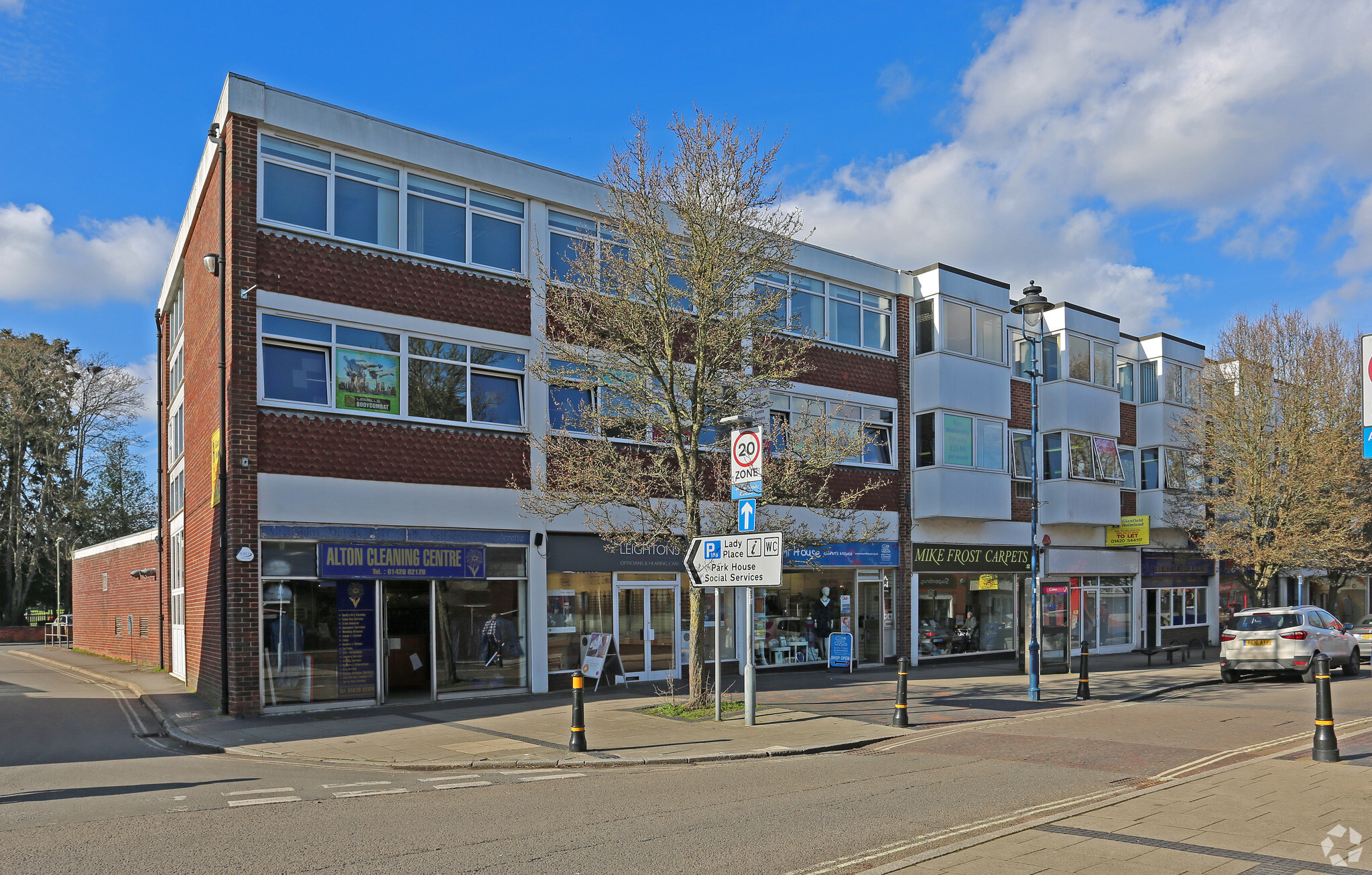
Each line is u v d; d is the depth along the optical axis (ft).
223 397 50.47
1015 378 94.32
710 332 48.85
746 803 28.43
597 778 33.37
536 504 53.01
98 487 182.29
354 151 54.70
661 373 49.16
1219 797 27.99
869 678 68.49
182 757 38.99
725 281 48.47
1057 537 95.04
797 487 49.62
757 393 57.00
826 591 76.43
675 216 59.21
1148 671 76.64
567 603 61.11
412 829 24.79
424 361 56.24
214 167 55.52
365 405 53.78
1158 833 23.77
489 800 28.91
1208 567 114.52
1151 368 109.40
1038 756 37.73
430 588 55.42
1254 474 97.25
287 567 50.55
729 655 69.87
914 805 28.19
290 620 50.52
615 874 20.56
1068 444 93.97
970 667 81.15
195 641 62.39
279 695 49.80
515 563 58.80
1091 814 25.89
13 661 104.17
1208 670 76.95
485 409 58.65
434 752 38.45
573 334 53.78
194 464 63.26
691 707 49.21
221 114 51.96
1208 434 100.89
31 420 162.61
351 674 52.16
